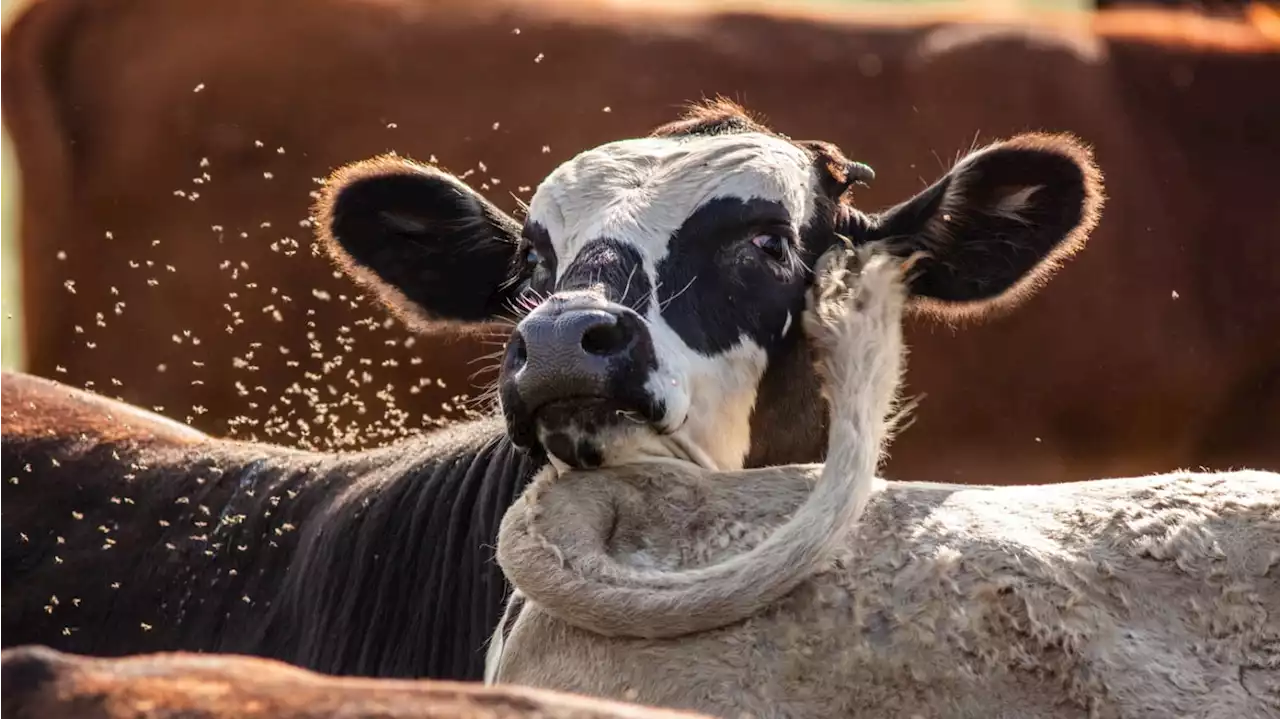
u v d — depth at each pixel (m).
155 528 16.28
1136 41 33.25
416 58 32.12
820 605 10.38
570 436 12.38
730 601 10.26
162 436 17.34
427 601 15.11
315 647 15.24
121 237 31.97
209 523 16.23
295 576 15.65
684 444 13.95
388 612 15.17
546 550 10.72
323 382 30.08
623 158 14.87
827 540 10.41
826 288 13.07
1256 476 11.22
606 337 12.33
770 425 14.67
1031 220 16.09
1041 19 33.66
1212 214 32.66
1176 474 11.44
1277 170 32.81
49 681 6.90
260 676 6.99
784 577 10.30
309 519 16.03
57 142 32.16
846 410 12.09
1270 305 32.66
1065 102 32.28
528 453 12.80
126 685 6.85
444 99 31.94
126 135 32.12
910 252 16.12
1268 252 32.72
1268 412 33.09
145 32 32.62
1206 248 32.62
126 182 32.03
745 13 32.59
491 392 16.97
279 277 31.02
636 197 14.50
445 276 16.91
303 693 6.75
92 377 31.67
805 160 15.38
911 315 16.78
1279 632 10.35
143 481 16.62
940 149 31.83
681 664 10.28
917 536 10.67
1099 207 15.91
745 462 14.55
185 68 32.25
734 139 15.06
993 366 31.67
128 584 16.02
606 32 32.12
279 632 15.52
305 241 31.34
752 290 14.43
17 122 32.25
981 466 32.06
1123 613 10.39
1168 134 32.75
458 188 16.64
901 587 10.39
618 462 12.45
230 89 32.03
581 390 12.16
